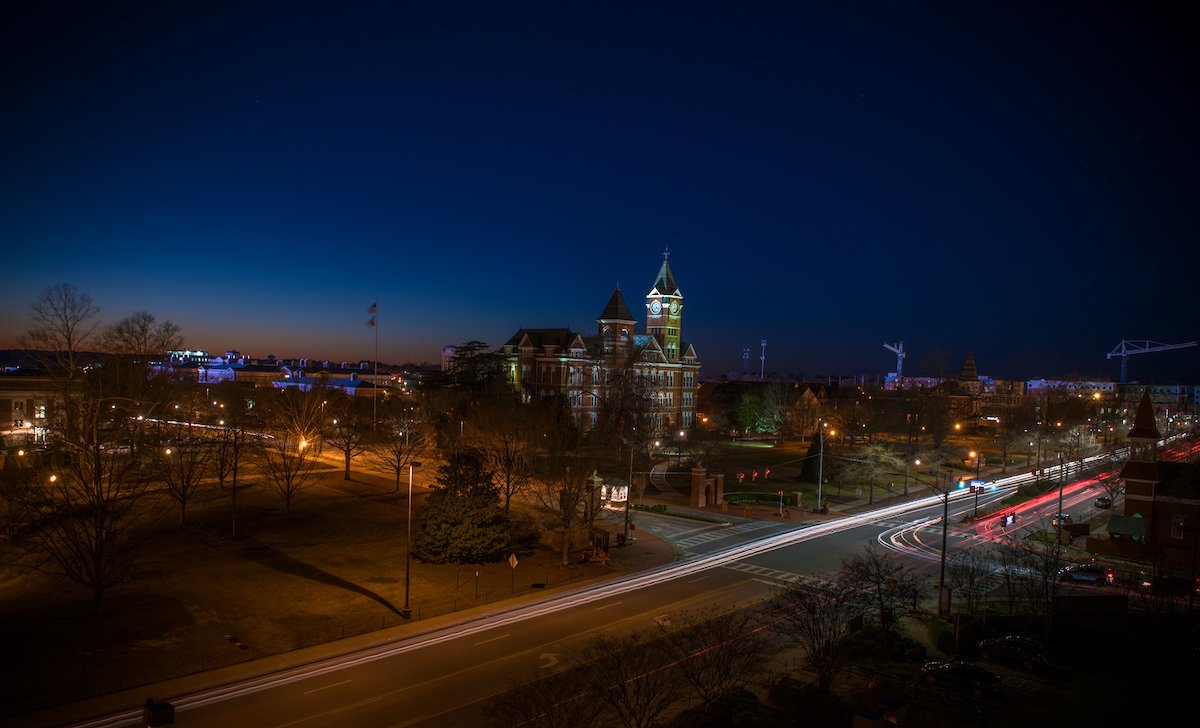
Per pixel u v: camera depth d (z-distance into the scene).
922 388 167.00
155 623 40.41
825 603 39.62
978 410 191.00
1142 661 40.03
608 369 125.94
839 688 35.50
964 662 36.03
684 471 102.19
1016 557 53.69
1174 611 39.25
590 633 41.50
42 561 46.97
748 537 67.94
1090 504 88.00
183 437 84.38
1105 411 177.75
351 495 74.94
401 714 31.55
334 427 104.81
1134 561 61.31
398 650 38.69
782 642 40.53
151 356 82.88
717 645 33.69
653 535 68.06
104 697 32.19
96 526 42.12
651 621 43.72
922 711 32.69
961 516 79.88
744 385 176.88
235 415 98.94
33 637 37.66
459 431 95.56
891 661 39.38
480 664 36.97
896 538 68.38
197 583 47.06
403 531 61.81
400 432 98.06
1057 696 35.94
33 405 93.75
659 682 32.00
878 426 138.12
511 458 69.56
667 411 143.12
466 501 55.03
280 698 32.84
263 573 49.62
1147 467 66.50
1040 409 167.50
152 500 68.06
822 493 91.81
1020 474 113.50
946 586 47.81
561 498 59.16
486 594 48.09
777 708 32.50
